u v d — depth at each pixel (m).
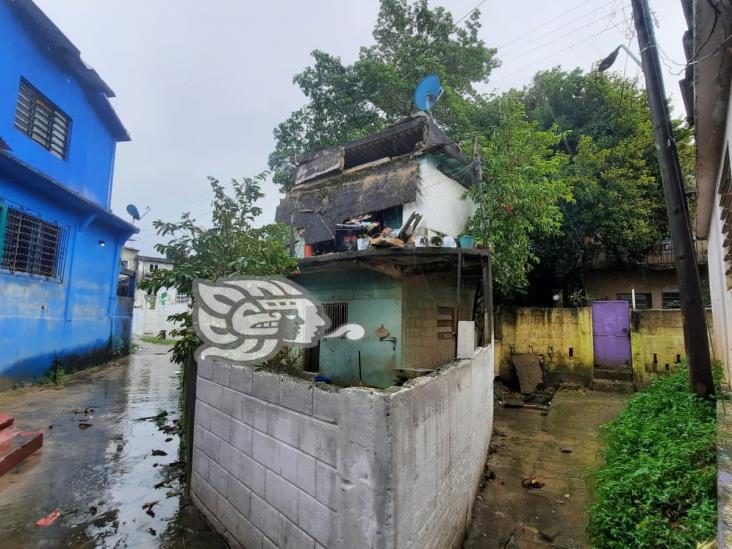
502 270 8.39
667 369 9.73
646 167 11.89
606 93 12.24
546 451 5.77
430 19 13.40
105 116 12.23
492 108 12.04
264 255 4.19
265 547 2.58
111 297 12.15
